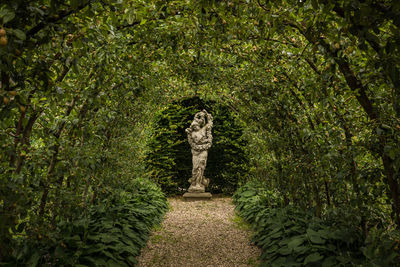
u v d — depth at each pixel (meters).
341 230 2.88
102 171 3.35
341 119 2.59
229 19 2.36
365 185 2.34
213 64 3.76
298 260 2.95
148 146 8.19
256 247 4.15
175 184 8.63
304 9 1.91
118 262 3.06
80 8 1.68
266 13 2.21
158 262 3.70
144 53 3.21
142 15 2.31
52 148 2.48
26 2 1.50
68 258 2.60
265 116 4.15
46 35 1.70
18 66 1.73
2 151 1.90
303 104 3.62
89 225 3.37
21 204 1.92
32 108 2.13
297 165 3.51
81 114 2.82
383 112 2.11
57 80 2.34
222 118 8.88
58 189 2.46
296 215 3.93
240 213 6.04
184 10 2.38
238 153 8.80
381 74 1.83
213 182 9.09
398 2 1.39
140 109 4.98
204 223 5.51
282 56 3.22
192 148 8.20
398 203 2.15
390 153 1.87
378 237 2.36
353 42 1.85
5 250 2.05
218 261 3.74
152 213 5.33
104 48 2.51
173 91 6.25
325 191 3.57
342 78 2.39
